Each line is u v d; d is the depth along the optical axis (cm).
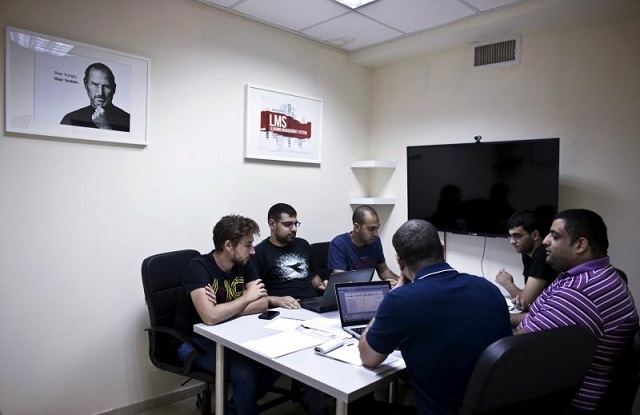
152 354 221
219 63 285
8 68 205
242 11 288
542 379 122
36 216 218
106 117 237
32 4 212
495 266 315
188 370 207
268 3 275
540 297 178
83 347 235
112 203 242
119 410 249
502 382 114
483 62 320
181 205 270
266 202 315
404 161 372
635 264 259
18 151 212
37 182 217
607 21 268
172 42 263
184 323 218
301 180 339
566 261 171
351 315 195
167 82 261
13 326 213
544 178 274
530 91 299
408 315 135
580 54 278
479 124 325
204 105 279
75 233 230
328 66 356
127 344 251
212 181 284
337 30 319
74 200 229
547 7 256
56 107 220
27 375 218
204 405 223
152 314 220
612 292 155
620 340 154
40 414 222
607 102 268
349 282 205
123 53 241
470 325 134
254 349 168
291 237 272
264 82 310
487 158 300
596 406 157
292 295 271
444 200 324
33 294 218
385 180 387
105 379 244
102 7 235
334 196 366
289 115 325
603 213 270
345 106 372
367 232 280
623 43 262
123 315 249
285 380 296
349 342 177
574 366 129
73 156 228
